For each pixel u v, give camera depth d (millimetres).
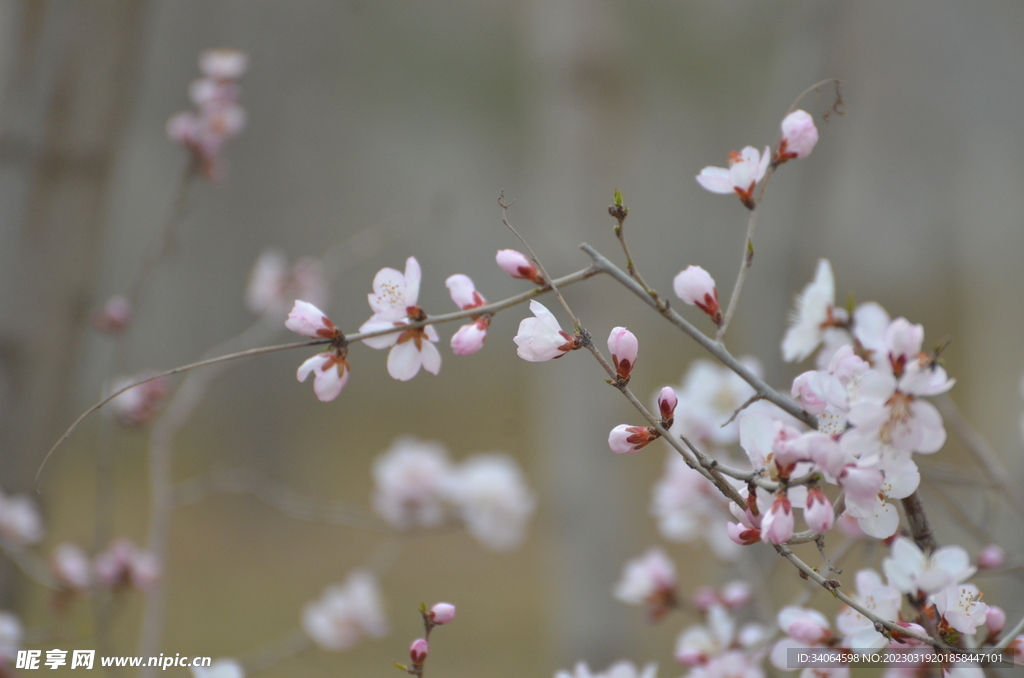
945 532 2180
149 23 2213
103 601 1964
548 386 3857
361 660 3840
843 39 2873
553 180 3777
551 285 1793
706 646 1899
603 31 3768
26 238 2035
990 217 4023
